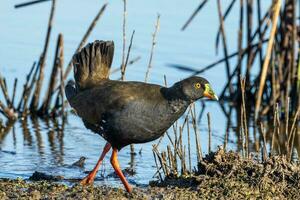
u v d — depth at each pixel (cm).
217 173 1122
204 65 1994
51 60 1955
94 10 2241
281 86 1777
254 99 1841
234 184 1095
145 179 1255
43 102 1694
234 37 2127
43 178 1218
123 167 1330
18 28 2144
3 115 1670
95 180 1236
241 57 1853
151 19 2184
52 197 1040
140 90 1123
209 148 1259
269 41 1641
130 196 1058
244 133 1280
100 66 1214
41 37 2088
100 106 1132
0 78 1636
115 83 1164
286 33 1775
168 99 1112
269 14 1802
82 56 1212
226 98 1891
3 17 2211
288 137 1345
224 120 1730
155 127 1120
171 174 1197
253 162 1149
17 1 2305
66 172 1276
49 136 1531
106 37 2047
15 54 1980
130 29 2117
